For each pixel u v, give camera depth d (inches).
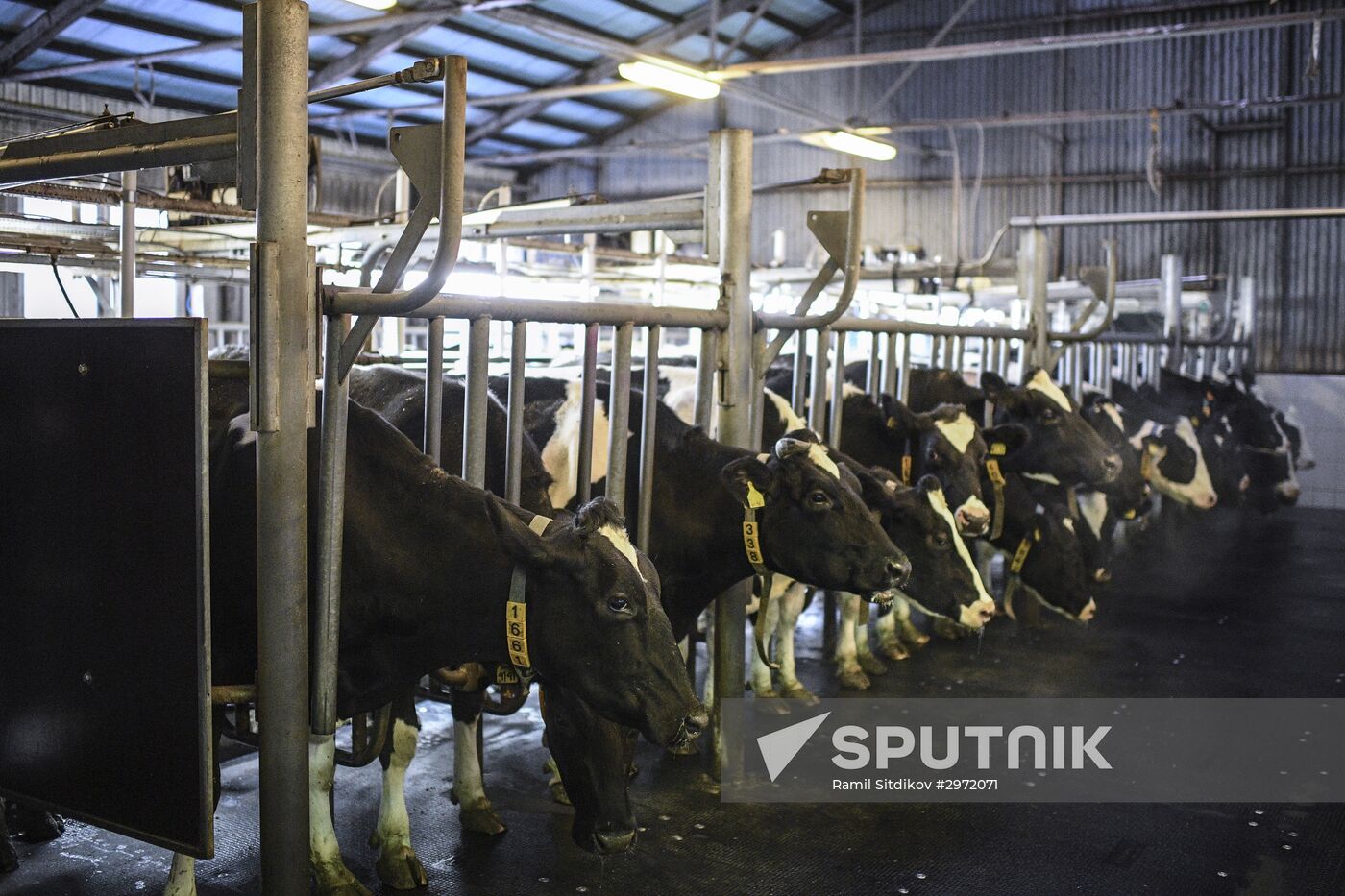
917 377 265.7
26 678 111.4
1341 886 143.4
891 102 709.9
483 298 126.9
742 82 735.7
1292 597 324.5
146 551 100.7
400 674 118.2
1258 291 632.4
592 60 637.9
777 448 152.2
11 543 111.0
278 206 99.1
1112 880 143.9
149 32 477.7
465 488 116.1
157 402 98.6
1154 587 338.0
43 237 217.5
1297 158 622.5
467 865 142.9
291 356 100.6
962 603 189.5
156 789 102.1
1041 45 450.3
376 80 107.3
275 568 102.1
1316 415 582.6
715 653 175.6
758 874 142.6
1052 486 271.4
